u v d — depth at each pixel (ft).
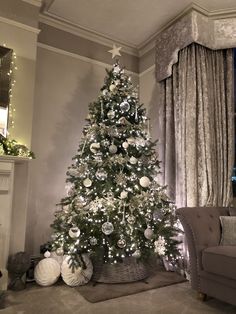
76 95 12.53
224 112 10.69
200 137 10.28
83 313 6.96
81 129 12.44
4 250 8.52
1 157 8.54
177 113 11.10
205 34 10.79
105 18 12.14
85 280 8.94
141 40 13.76
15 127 9.61
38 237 10.92
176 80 11.35
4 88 9.46
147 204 8.96
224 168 10.36
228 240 8.16
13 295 8.09
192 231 8.05
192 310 7.16
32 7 10.48
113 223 8.61
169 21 12.26
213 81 10.87
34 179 11.07
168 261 9.84
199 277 7.79
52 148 11.64
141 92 14.37
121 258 8.76
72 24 12.50
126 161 9.21
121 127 9.81
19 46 9.98
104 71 13.48
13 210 9.24
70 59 12.59
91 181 9.11
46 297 7.95
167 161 11.32
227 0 10.73
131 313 6.98
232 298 6.88
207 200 9.87
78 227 8.65
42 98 11.64
